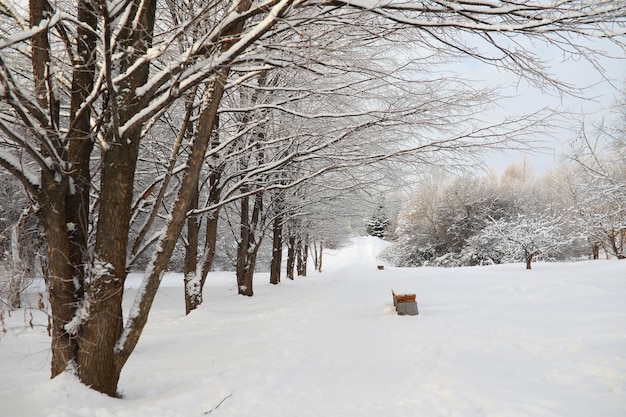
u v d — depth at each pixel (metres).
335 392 4.01
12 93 3.34
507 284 11.48
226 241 38.78
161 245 4.11
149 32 4.31
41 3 3.91
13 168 3.80
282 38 5.43
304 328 7.51
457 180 39.66
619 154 16.48
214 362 5.45
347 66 5.66
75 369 3.98
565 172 24.61
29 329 8.23
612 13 3.35
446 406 3.44
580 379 3.76
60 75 4.70
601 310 6.70
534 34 3.87
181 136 4.68
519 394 3.53
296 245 30.95
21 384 4.40
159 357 6.04
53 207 3.94
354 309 9.60
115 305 3.99
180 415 3.50
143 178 10.86
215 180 11.50
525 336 5.46
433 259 41.00
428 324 6.92
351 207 19.00
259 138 9.84
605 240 22.27
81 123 4.28
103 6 2.99
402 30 5.46
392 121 6.77
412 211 41.84
